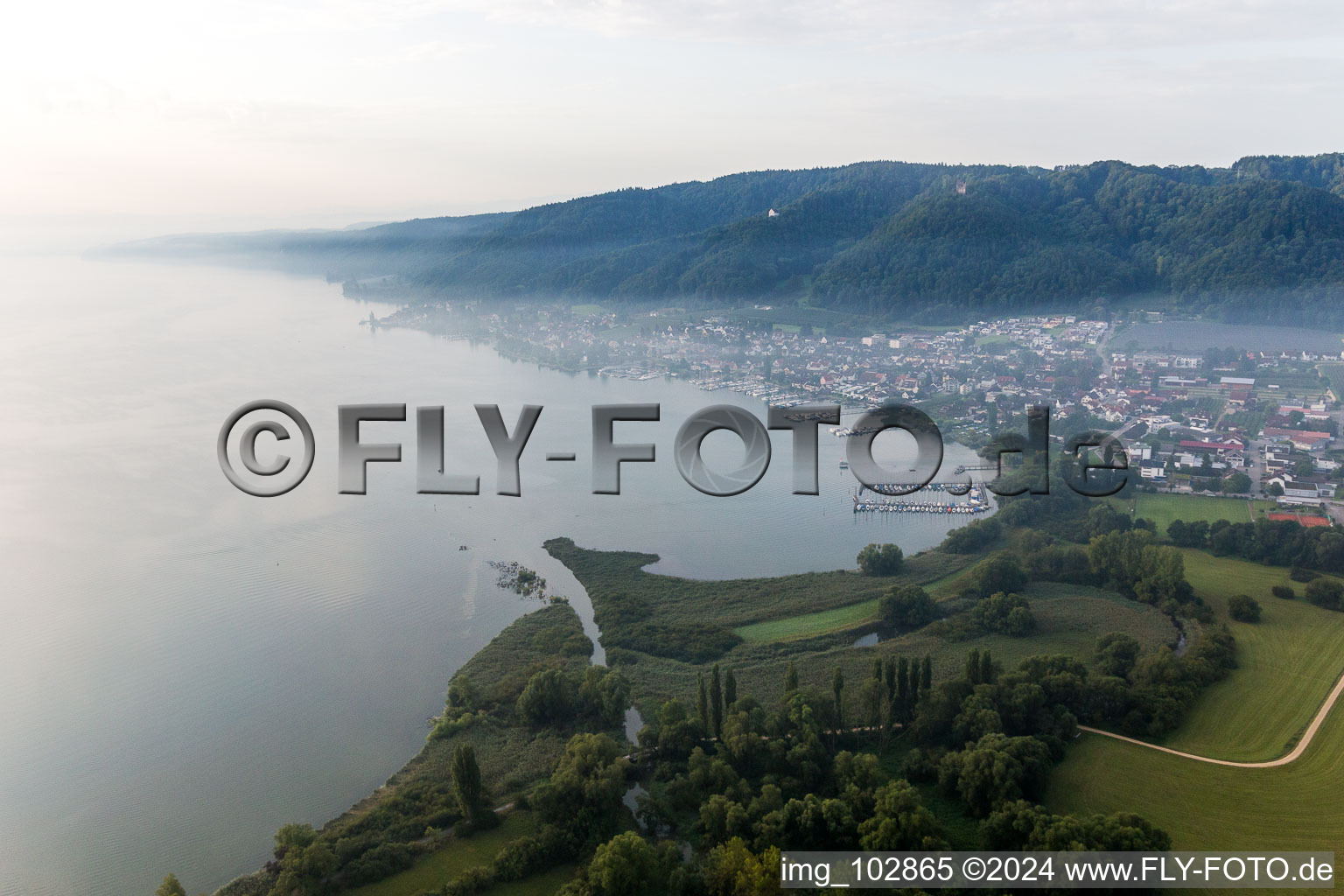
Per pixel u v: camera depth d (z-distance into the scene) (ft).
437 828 379.76
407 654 568.00
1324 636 549.95
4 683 538.88
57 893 364.79
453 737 459.73
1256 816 370.73
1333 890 324.80
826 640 564.30
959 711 427.74
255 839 394.73
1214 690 481.05
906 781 371.56
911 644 555.28
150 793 429.79
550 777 414.21
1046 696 443.32
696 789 385.91
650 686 501.56
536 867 354.95
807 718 410.72
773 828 348.79
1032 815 340.59
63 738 479.00
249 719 494.59
